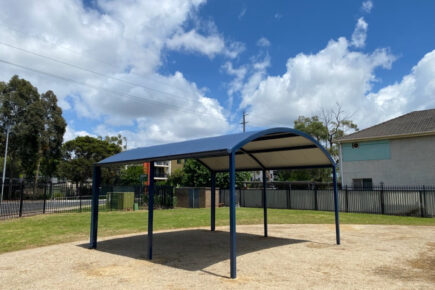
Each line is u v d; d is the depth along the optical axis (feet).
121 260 22.93
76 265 21.52
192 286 16.66
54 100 123.03
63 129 124.57
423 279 17.88
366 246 27.89
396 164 74.18
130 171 167.02
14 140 112.88
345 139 80.84
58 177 152.87
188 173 92.02
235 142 20.21
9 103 111.24
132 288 16.42
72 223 44.80
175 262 22.20
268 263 21.70
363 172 78.28
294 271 19.61
